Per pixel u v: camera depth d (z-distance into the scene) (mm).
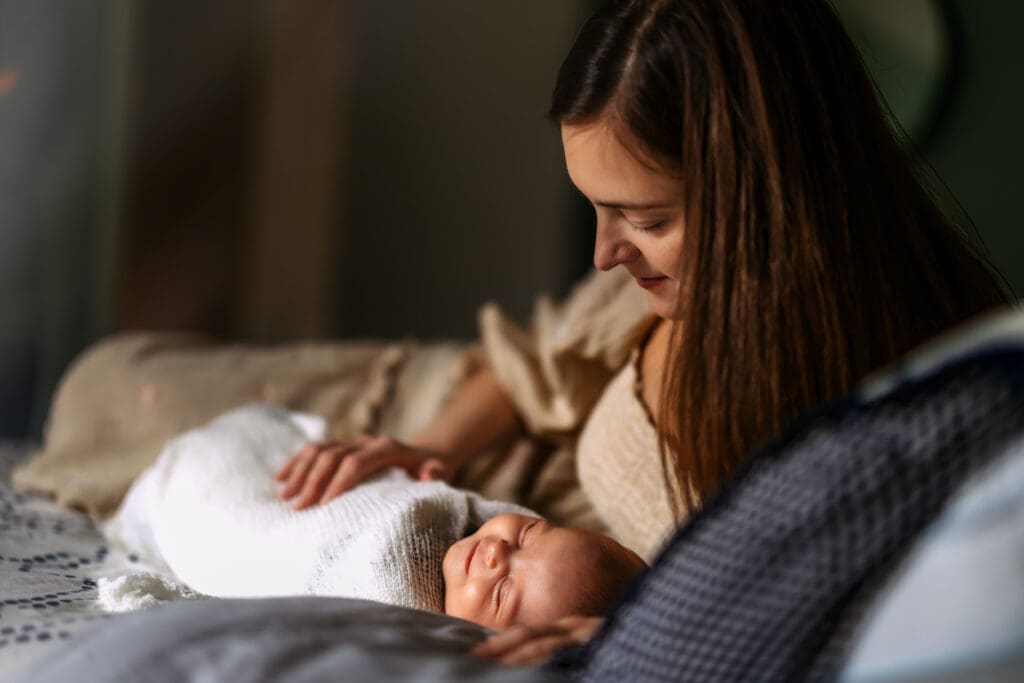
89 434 1520
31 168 2221
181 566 1112
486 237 3322
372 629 655
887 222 859
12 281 2205
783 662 540
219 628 627
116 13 2375
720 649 561
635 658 601
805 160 817
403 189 3236
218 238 2703
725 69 811
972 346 538
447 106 3264
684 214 844
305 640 619
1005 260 2645
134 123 2430
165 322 2557
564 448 1489
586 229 3232
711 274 832
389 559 984
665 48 816
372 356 1768
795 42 829
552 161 3283
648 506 1099
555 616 935
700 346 848
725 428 848
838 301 824
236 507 1128
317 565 1008
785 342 827
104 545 1213
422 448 1365
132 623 646
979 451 517
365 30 3092
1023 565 454
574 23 3232
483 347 1647
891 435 548
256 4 2730
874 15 2627
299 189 2963
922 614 471
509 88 3287
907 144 978
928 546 488
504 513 1053
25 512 1285
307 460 1195
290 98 2896
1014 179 2625
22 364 2211
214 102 2648
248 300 2812
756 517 576
